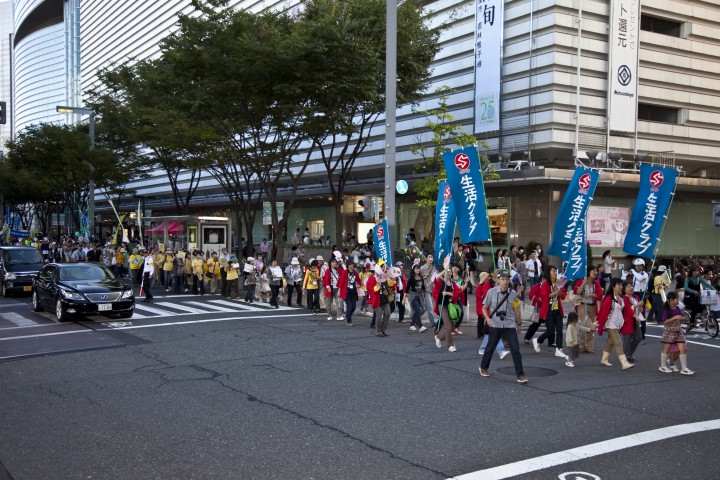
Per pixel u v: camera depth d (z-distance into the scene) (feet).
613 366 36.37
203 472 19.16
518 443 21.75
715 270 63.62
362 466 19.58
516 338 31.81
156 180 196.24
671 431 23.17
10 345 42.14
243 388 29.81
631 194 94.58
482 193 45.50
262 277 71.15
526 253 83.20
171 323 52.70
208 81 67.92
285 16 71.20
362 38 67.67
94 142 115.85
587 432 23.02
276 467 19.54
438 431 23.15
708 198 107.14
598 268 43.37
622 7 87.35
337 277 56.39
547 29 83.87
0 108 64.69
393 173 53.98
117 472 19.21
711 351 42.70
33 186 158.51
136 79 102.01
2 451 21.21
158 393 28.94
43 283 58.18
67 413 25.77
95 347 41.19
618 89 87.66
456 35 97.19
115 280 57.16
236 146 95.61
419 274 50.31
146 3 181.88
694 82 96.78
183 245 98.99
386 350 40.57
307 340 44.39
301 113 65.92
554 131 83.46
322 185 139.54
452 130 80.74
